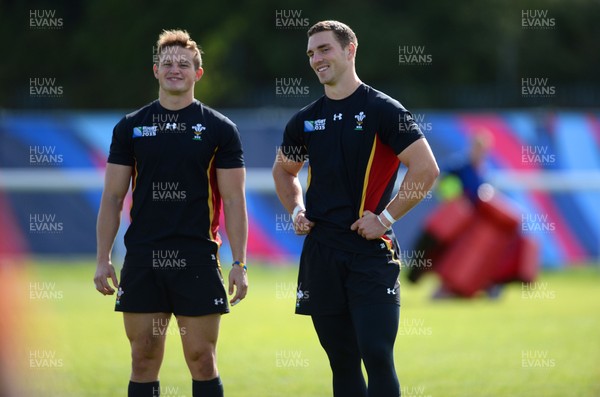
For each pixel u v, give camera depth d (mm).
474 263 48438
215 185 18438
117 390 23547
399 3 118938
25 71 122062
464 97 109188
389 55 113625
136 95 115312
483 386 24188
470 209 48781
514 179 71250
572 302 47031
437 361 28578
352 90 18031
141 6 117938
